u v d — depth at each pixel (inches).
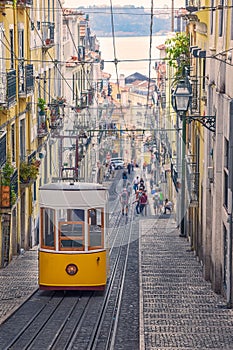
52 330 966.4
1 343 883.4
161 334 895.7
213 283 1266.0
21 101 1779.0
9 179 1515.7
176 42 2064.5
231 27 1154.7
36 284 1298.0
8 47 1615.4
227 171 1190.3
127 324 1013.2
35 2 2030.0
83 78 2942.9
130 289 1291.8
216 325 957.8
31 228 1923.0
